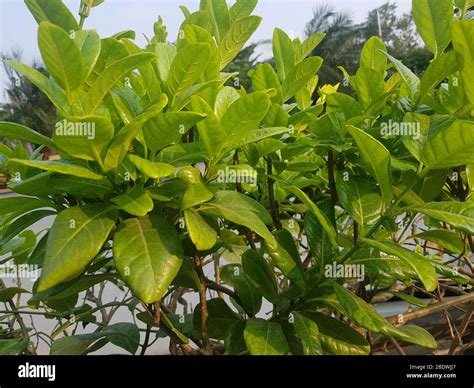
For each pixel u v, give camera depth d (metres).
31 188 0.64
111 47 0.65
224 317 0.89
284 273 0.77
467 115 0.71
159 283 0.57
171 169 0.60
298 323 0.69
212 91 0.76
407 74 0.84
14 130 0.62
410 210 0.68
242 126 0.66
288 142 0.95
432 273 0.59
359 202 0.79
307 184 1.02
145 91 0.81
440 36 0.79
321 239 0.81
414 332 0.75
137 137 0.67
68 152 0.59
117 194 0.67
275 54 0.99
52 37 0.51
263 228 0.65
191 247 0.78
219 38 0.90
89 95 0.61
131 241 0.61
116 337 0.97
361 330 0.91
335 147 0.80
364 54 0.96
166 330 0.79
